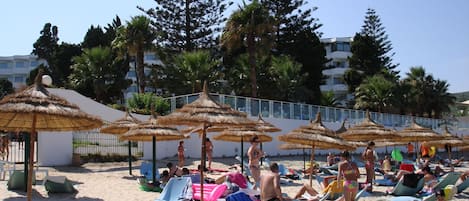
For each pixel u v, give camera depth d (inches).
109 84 1528.1
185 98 1021.8
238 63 1669.5
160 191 507.8
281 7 1916.8
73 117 327.3
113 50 1587.1
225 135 674.8
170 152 967.6
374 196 509.0
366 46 2166.6
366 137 700.0
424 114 2235.5
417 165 835.4
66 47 1920.5
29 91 330.3
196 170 660.7
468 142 925.2
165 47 1692.9
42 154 765.3
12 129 369.1
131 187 537.6
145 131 539.2
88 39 1923.0
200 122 364.5
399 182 506.9
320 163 982.4
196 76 1509.6
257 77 1651.1
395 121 1573.6
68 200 443.8
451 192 442.9
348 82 2199.8
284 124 1175.6
